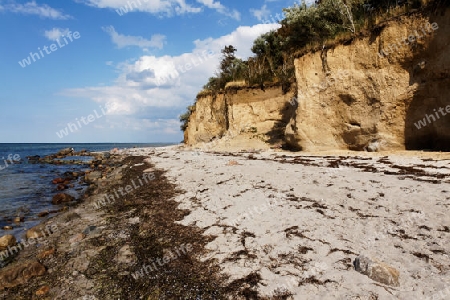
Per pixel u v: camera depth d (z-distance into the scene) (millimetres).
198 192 10227
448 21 12102
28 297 4879
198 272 5082
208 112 36344
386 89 14617
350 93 16375
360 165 11781
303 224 6355
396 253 4871
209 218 7500
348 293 3930
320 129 18109
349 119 16656
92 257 6223
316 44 18844
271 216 7020
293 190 8891
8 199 12656
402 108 14195
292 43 25844
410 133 14133
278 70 28453
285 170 11953
